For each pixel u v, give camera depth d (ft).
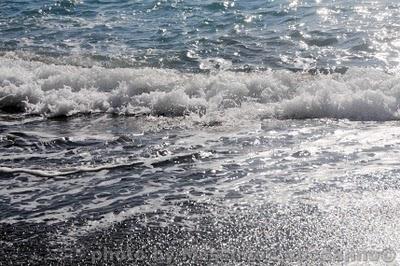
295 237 19.43
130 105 34.91
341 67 39.45
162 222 21.01
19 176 25.91
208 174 24.99
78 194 23.80
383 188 22.41
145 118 33.32
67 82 38.17
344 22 50.08
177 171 25.54
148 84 36.50
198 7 59.26
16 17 59.88
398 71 38.01
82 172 25.99
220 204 22.11
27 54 45.88
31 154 28.58
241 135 29.50
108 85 37.76
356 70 36.47
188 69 40.63
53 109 35.47
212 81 36.09
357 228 19.69
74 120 33.86
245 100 34.12
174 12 57.98
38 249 19.71
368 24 48.85
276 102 33.60
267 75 36.42
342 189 22.62
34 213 22.34
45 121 34.04
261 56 42.91
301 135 28.99
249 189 23.26
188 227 20.54
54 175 25.84
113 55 44.70
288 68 39.88
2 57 44.98
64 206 22.79
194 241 19.63
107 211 22.13
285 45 45.27
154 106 34.35
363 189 22.47
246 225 20.42
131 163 26.66
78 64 42.78
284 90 34.47
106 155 27.89
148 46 46.85
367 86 33.42
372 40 44.75
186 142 28.99
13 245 20.06
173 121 32.48
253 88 34.88
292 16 53.42
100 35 51.26
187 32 50.52
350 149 26.73
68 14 60.13
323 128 29.84
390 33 46.03
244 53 43.86
